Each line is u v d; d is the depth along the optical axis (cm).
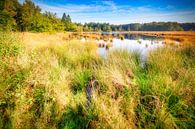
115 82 416
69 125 304
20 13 3206
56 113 321
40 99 345
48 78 412
